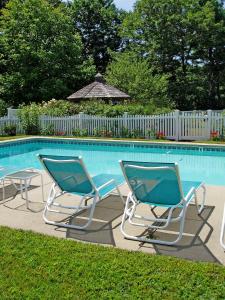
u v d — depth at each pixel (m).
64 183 5.82
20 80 28.30
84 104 19.23
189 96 34.91
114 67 26.47
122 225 5.11
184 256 4.39
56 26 29.25
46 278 3.77
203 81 34.81
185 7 32.81
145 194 5.23
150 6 33.44
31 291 3.53
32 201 6.77
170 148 15.00
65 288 3.57
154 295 3.41
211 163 12.71
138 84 24.14
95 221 5.66
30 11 28.83
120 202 6.63
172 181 4.89
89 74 30.91
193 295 3.40
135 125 17.28
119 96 21.17
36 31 28.56
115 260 4.13
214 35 32.47
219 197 6.86
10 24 28.75
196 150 14.55
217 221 5.56
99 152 15.50
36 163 13.28
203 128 16.12
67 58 29.88
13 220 5.72
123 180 6.47
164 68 34.84
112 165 12.78
